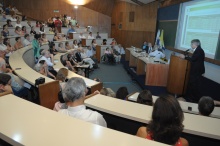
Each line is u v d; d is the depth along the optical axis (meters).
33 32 7.62
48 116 1.01
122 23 11.37
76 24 11.52
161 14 8.48
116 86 5.54
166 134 0.89
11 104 1.15
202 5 5.22
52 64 4.50
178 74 4.12
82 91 1.28
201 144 1.29
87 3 11.90
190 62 3.91
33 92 2.72
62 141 0.80
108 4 11.96
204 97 1.83
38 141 0.80
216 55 4.56
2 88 2.09
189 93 4.08
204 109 1.76
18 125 0.92
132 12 10.56
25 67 3.39
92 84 2.76
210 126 1.29
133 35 10.77
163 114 0.89
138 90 5.21
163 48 7.50
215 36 4.62
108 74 6.87
